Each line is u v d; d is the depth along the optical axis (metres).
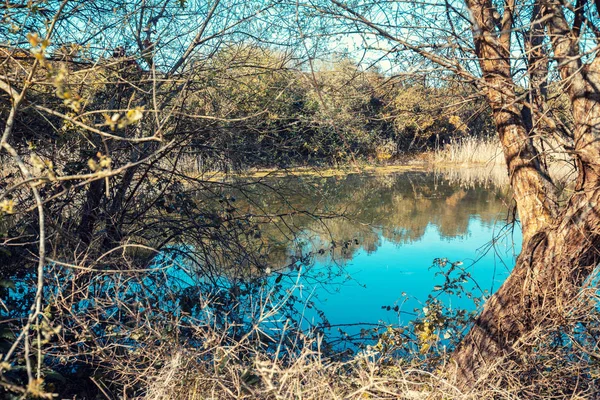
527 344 3.78
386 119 5.01
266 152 6.27
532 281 3.90
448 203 13.50
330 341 5.48
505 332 3.98
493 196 14.61
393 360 4.27
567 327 3.80
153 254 5.68
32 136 5.00
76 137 4.92
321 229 8.91
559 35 3.41
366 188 14.21
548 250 3.88
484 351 4.01
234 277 5.66
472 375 3.99
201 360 3.27
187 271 5.67
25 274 4.57
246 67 5.75
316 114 5.57
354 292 6.97
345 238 9.37
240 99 5.82
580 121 3.77
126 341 4.08
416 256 8.62
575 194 3.83
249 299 5.54
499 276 7.54
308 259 7.19
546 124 4.31
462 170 19.16
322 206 8.76
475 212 12.37
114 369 3.57
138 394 3.70
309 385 2.88
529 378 3.79
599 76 3.69
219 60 5.51
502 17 4.35
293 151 6.58
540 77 4.20
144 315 4.03
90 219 5.09
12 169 5.39
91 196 5.07
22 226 4.54
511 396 3.52
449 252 8.88
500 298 4.05
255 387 2.92
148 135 5.41
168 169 6.39
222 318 4.87
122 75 5.06
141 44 5.11
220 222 5.92
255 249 6.57
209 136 5.91
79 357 4.02
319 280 7.31
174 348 3.36
